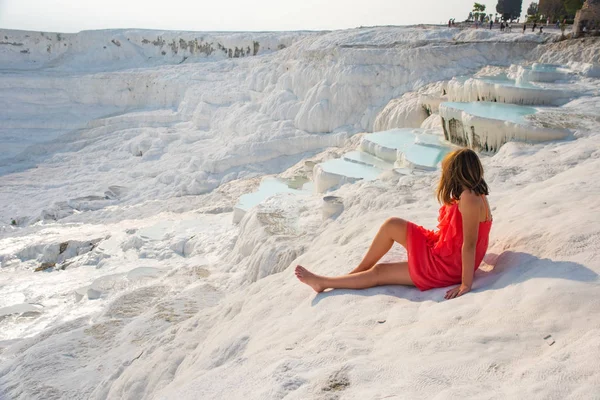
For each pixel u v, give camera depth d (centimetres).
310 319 355
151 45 4769
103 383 577
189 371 425
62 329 843
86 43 4903
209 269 1091
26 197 2705
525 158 930
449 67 2327
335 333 304
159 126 3541
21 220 2367
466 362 229
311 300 388
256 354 337
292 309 409
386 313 324
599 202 394
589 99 1346
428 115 1953
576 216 360
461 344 247
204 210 1934
